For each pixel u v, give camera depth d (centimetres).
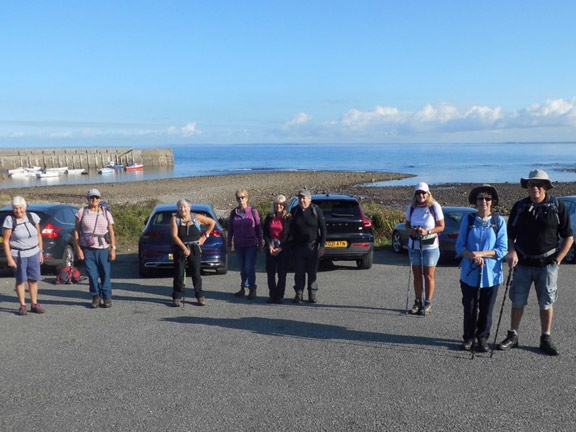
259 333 670
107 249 810
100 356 584
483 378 518
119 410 450
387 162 12938
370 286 970
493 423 425
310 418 434
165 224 1058
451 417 435
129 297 888
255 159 16488
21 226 758
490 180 6400
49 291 941
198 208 1104
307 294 910
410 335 661
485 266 588
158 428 418
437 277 1060
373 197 4388
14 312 783
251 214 877
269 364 557
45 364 559
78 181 6900
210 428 418
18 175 8075
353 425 422
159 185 5734
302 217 829
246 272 879
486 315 596
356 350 602
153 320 736
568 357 577
